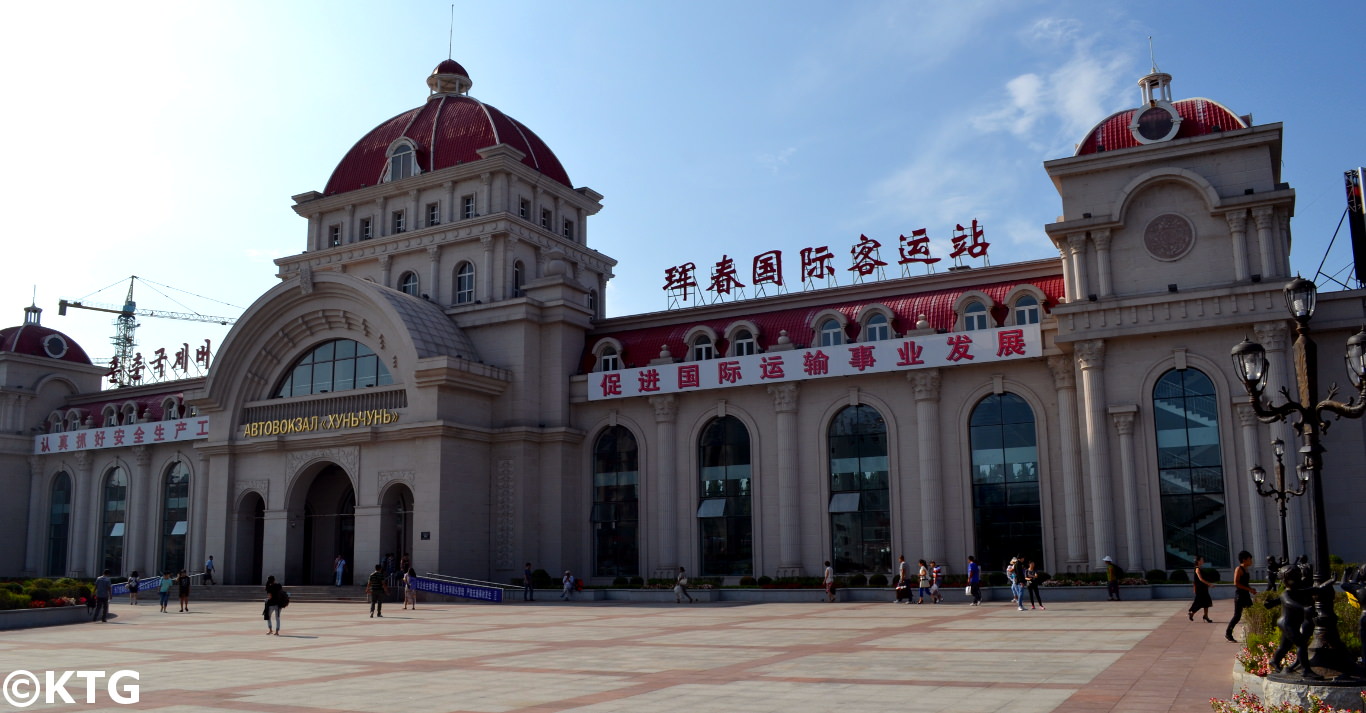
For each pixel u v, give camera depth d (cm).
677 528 4806
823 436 4569
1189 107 4128
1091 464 3919
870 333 4603
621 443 5050
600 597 4512
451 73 6281
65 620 3734
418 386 4819
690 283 5294
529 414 5047
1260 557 3650
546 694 1642
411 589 4244
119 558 6353
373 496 4884
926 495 4284
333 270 5438
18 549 6750
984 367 4319
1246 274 3819
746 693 1606
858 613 3403
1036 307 4309
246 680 1886
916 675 1767
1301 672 1332
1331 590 1355
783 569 4494
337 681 1850
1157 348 3925
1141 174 4019
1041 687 1592
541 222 5716
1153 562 3806
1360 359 1381
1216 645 2133
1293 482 3631
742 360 4697
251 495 5419
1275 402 3697
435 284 5462
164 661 2252
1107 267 4031
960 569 4219
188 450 6194
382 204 5766
